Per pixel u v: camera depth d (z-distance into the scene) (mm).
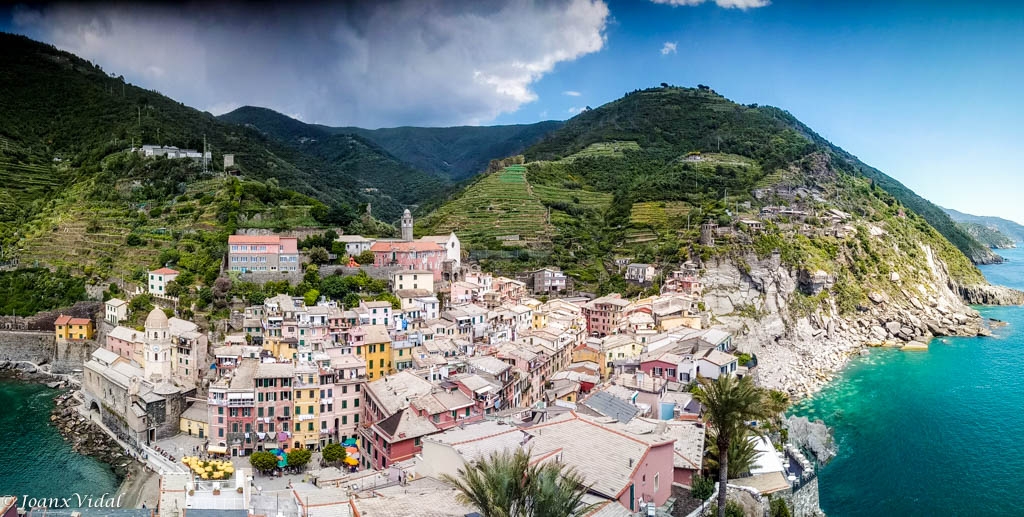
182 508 87125
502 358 163125
